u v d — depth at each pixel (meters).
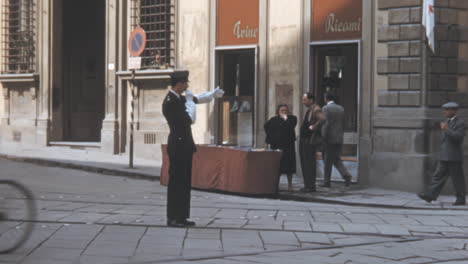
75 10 21.92
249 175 12.98
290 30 16.30
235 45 17.33
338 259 6.97
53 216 9.59
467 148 14.68
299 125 16.16
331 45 15.77
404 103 14.47
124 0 19.70
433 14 14.12
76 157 18.62
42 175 15.44
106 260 6.73
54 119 21.42
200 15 18.00
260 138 16.81
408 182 14.21
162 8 18.92
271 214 10.30
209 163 13.74
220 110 17.91
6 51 22.44
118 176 15.92
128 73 19.23
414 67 14.38
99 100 22.14
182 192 8.98
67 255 6.95
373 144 14.87
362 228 9.12
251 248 7.54
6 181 7.12
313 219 9.88
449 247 7.89
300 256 7.09
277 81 16.56
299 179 15.95
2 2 22.31
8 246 7.02
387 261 6.96
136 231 8.50
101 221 9.27
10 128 22.23
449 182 14.12
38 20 21.59
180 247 7.50
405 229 9.15
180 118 8.98
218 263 6.65
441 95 14.46
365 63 15.04
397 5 14.55
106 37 19.91
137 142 19.23
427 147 14.20
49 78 21.34
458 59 14.62
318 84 16.06
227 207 11.02
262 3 16.83
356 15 15.23
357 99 15.27
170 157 8.98
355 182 15.08
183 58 18.41
